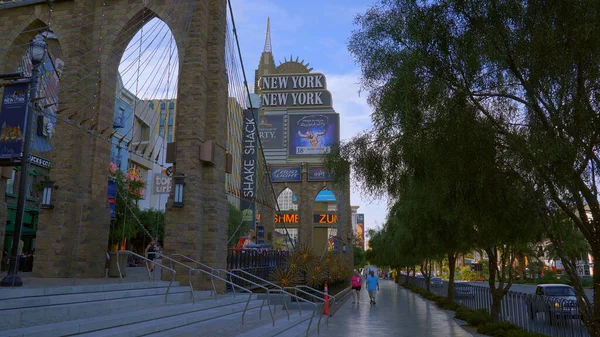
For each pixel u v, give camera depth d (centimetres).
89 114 1855
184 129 1788
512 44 889
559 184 884
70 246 1738
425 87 927
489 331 1446
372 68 1035
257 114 5006
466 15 922
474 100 931
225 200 1919
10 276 1066
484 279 7394
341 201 5716
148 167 4634
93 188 1798
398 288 5153
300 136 6000
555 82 841
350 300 2998
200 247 1742
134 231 2983
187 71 1834
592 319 931
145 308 1119
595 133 836
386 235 3650
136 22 1978
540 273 6031
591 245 909
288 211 6175
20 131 1166
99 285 1150
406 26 975
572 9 802
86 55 1916
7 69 1930
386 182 1108
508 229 1283
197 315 1140
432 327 1614
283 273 2252
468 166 941
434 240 1841
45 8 1959
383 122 1030
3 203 1831
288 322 1302
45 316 852
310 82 6253
